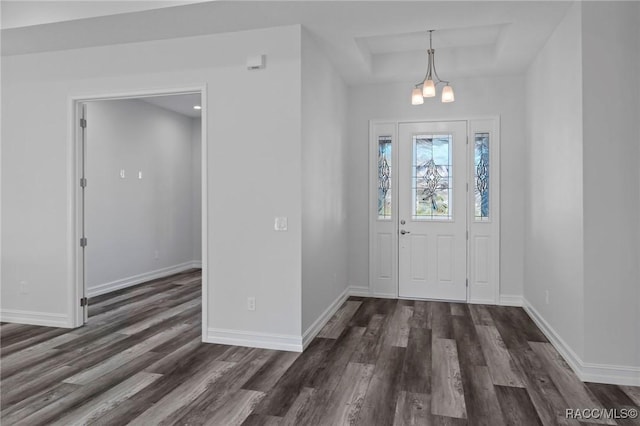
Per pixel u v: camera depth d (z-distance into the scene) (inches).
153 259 256.4
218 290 141.5
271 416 93.9
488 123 192.4
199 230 297.9
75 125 157.5
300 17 127.3
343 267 197.8
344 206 199.5
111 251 223.0
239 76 137.9
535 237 164.4
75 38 143.3
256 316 137.9
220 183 140.6
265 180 136.4
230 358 127.8
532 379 112.6
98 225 214.2
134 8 122.3
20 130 162.4
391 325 160.9
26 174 162.4
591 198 110.4
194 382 111.0
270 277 136.5
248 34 136.9
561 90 129.6
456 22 131.5
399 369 119.3
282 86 134.3
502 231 190.9
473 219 195.5
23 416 94.2
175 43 143.6
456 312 179.0
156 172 258.8
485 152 193.9
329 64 169.0
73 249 158.4
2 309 167.0
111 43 148.1
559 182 132.2
